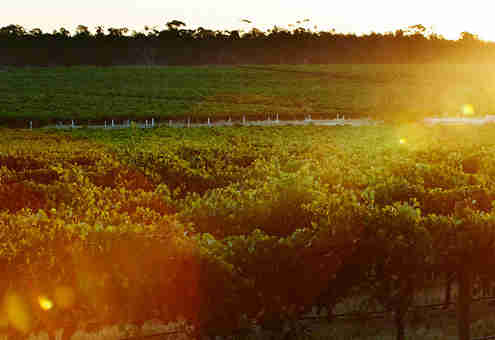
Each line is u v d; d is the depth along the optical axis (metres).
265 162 25.05
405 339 12.05
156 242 10.00
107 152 29.20
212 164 25.98
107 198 15.15
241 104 90.94
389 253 11.57
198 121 73.31
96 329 10.29
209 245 10.77
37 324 9.52
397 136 45.44
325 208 13.20
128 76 126.94
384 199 15.12
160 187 16.34
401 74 138.38
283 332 11.95
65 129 53.16
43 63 165.00
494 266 12.02
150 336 10.90
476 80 131.75
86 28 181.25
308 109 84.88
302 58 185.38
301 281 11.25
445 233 11.77
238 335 11.02
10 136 44.88
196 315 10.17
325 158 26.61
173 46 184.00
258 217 13.45
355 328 12.55
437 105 90.38
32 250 9.69
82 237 9.88
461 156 26.36
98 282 9.67
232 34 193.62
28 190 17.70
